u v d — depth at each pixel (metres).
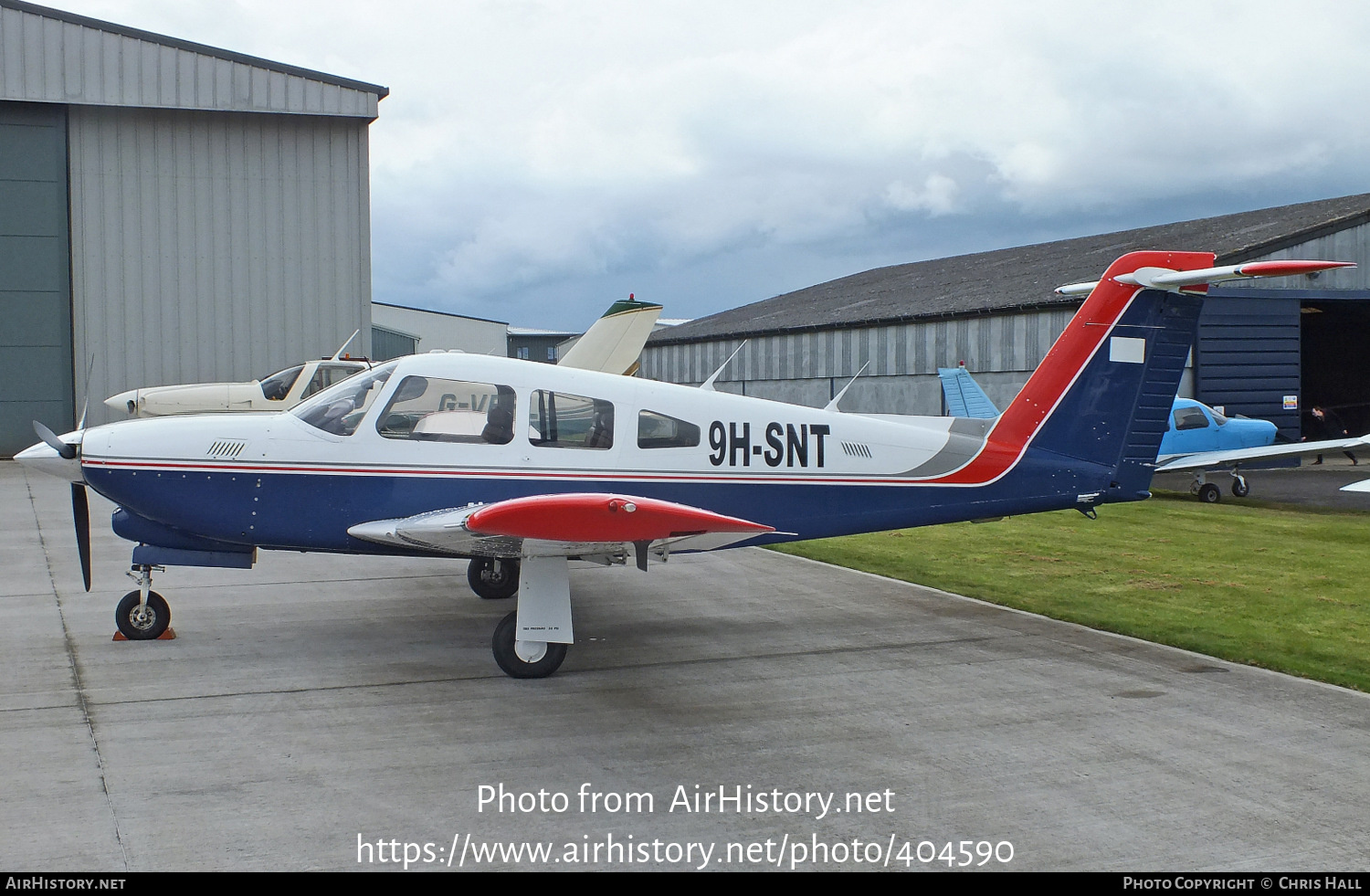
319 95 19.75
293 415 6.30
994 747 4.73
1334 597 8.19
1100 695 5.56
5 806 3.86
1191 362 19.80
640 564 5.51
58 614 7.03
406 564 9.26
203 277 19.73
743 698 5.45
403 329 54.28
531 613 5.66
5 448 18.95
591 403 6.46
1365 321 27.34
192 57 19.08
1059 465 7.19
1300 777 4.39
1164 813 4.01
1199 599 8.12
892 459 6.93
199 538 6.27
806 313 28.73
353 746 4.59
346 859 3.52
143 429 6.16
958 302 22.64
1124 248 24.53
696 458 6.57
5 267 18.78
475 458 6.26
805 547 10.71
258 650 6.19
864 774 4.39
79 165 19.00
